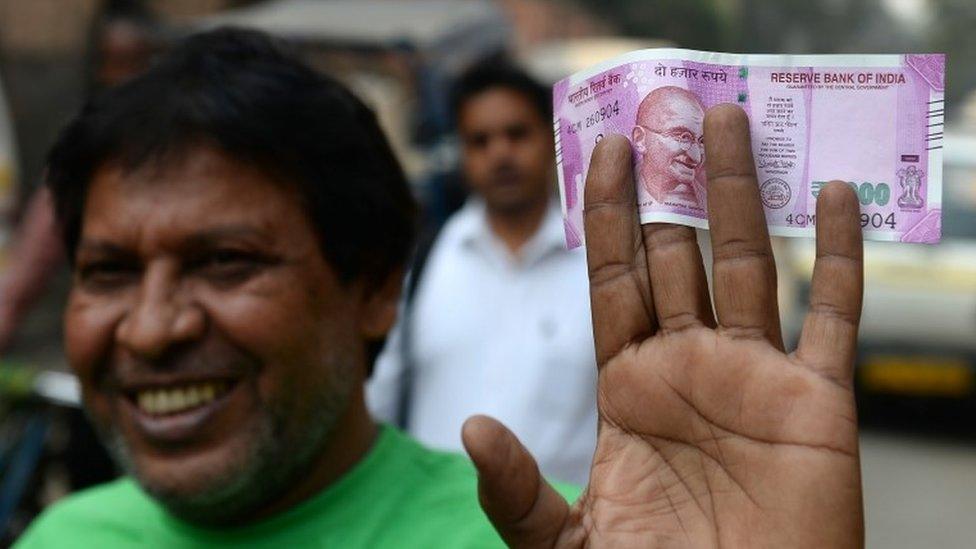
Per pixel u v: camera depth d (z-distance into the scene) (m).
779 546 1.23
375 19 8.48
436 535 1.62
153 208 1.57
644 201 1.30
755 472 1.25
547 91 3.49
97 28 4.25
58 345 7.50
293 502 1.65
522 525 1.26
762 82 1.26
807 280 7.96
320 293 1.62
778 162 1.26
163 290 1.57
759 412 1.26
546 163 3.35
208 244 1.57
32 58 8.66
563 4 23.05
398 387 3.15
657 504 1.28
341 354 1.66
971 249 8.06
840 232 1.24
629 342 1.32
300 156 1.59
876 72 1.24
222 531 1.67
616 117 1.31
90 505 1.83
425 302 3.15
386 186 1.73
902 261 8.06
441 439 3.09
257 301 1.57
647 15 24.61
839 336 1.25
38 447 3.19
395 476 1.68
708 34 24.95
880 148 1.24
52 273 3.98
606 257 1.32
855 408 1.24
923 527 6.04
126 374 1.60
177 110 1.57
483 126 3.34
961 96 10.57
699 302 1.30
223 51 1.63
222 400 1.58
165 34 4.43
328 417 1.63
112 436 1.65
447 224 3.38
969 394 7.90
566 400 3.04
